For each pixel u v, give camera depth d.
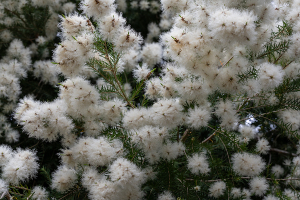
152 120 0.55
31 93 0.72
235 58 0.55
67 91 0.55
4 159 0.56
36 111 0.54
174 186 0.57
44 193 0.57
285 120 0.60
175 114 0.54
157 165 0.57
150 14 0.87
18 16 0.76
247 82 0.55
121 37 0.54
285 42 0.55
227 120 0.55
